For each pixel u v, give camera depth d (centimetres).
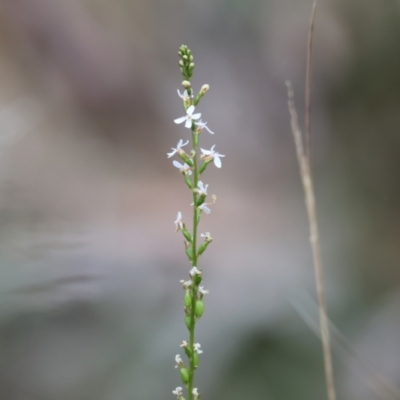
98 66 312
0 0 288
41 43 297
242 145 297
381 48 226
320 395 137
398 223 213
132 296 150
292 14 287
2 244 99
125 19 321
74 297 105
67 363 121
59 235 103
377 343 152
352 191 230
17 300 98
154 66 325
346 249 208
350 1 233
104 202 221
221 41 309
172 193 268
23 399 110
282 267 195
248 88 296
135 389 126
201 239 218
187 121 86
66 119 284
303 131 256
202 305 87
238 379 140
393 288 178
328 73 246
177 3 317
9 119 130
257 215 251
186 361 141
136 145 302
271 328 153
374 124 230
